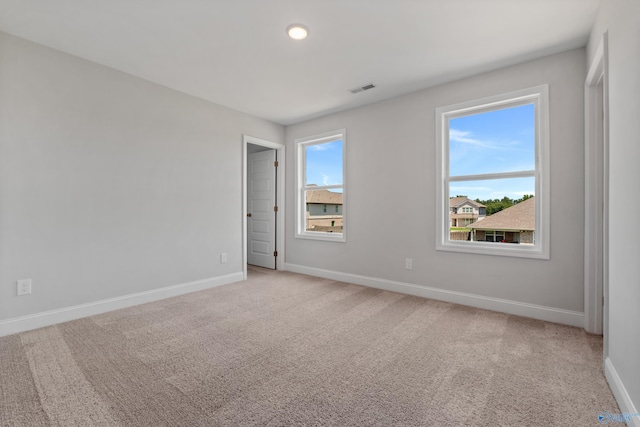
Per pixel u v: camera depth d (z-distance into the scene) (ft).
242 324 8.52
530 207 9.29
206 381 5.69
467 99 10.11
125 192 9.93
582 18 7.00
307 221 15.85
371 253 12.61
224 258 13.01
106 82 9.47
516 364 6.31
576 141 8.30
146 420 4.61
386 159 12.12
